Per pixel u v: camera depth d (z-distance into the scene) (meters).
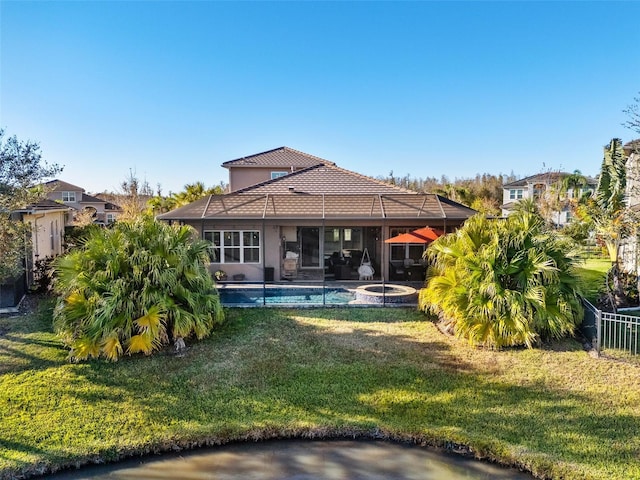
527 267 10.90
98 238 11.03
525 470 6.17
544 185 38.66
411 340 11.41
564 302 10.72
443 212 17.64
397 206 18.66
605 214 16.16
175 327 10.48
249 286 18.75
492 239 11.40
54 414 7.52
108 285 10.14
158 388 8.58
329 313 14.26
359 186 23.02
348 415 7.55
